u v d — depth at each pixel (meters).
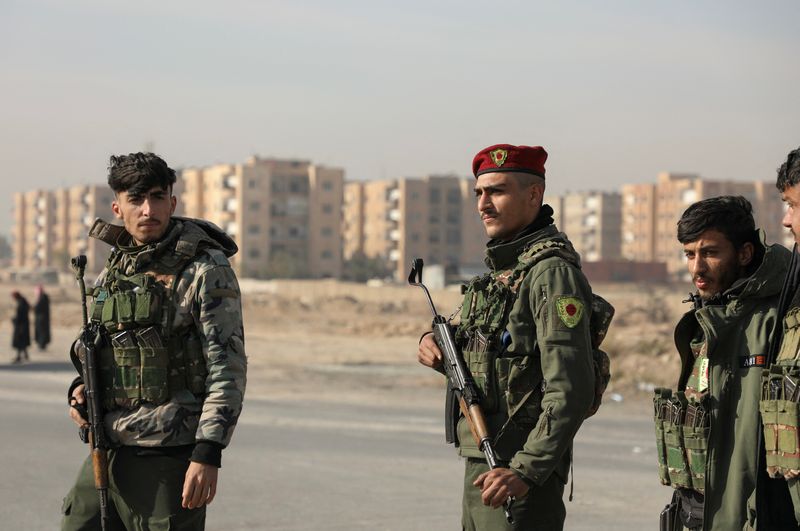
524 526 4.21
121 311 4.38
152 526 4.37
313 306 81.19
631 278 133.38
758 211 174.75
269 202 169.00
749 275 3.90
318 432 15.12
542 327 4.12
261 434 14.68
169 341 4.40
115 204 4.57
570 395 4.04
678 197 178.50
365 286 98.88
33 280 162.38
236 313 4.46
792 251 3.71
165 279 4.43
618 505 9.74
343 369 29.33
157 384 4.36
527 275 4.23
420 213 180.00
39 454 12.21
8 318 55.97
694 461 3.85
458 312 4.50
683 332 3.99
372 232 185.88
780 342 3.65
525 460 4.02
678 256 178.88
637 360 23.47
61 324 52.78
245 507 9.35
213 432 4.29
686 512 3.97
